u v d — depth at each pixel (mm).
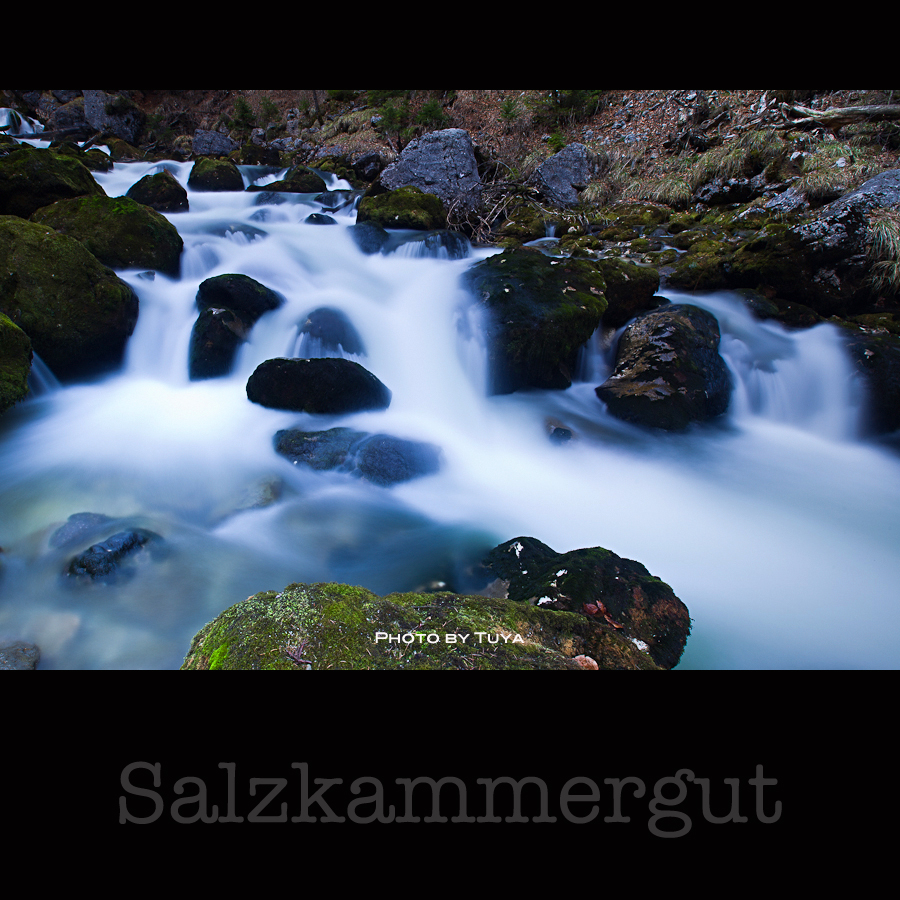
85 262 6074
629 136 14953
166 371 6590
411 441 4977
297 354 6414
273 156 18516
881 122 11273
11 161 7906
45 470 4559
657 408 6176
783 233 8078
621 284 7520
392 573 3695
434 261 9305
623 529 4570
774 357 6984
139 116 21156
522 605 2543
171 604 3314
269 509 4273
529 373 6637
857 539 4633
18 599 3293
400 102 19172
